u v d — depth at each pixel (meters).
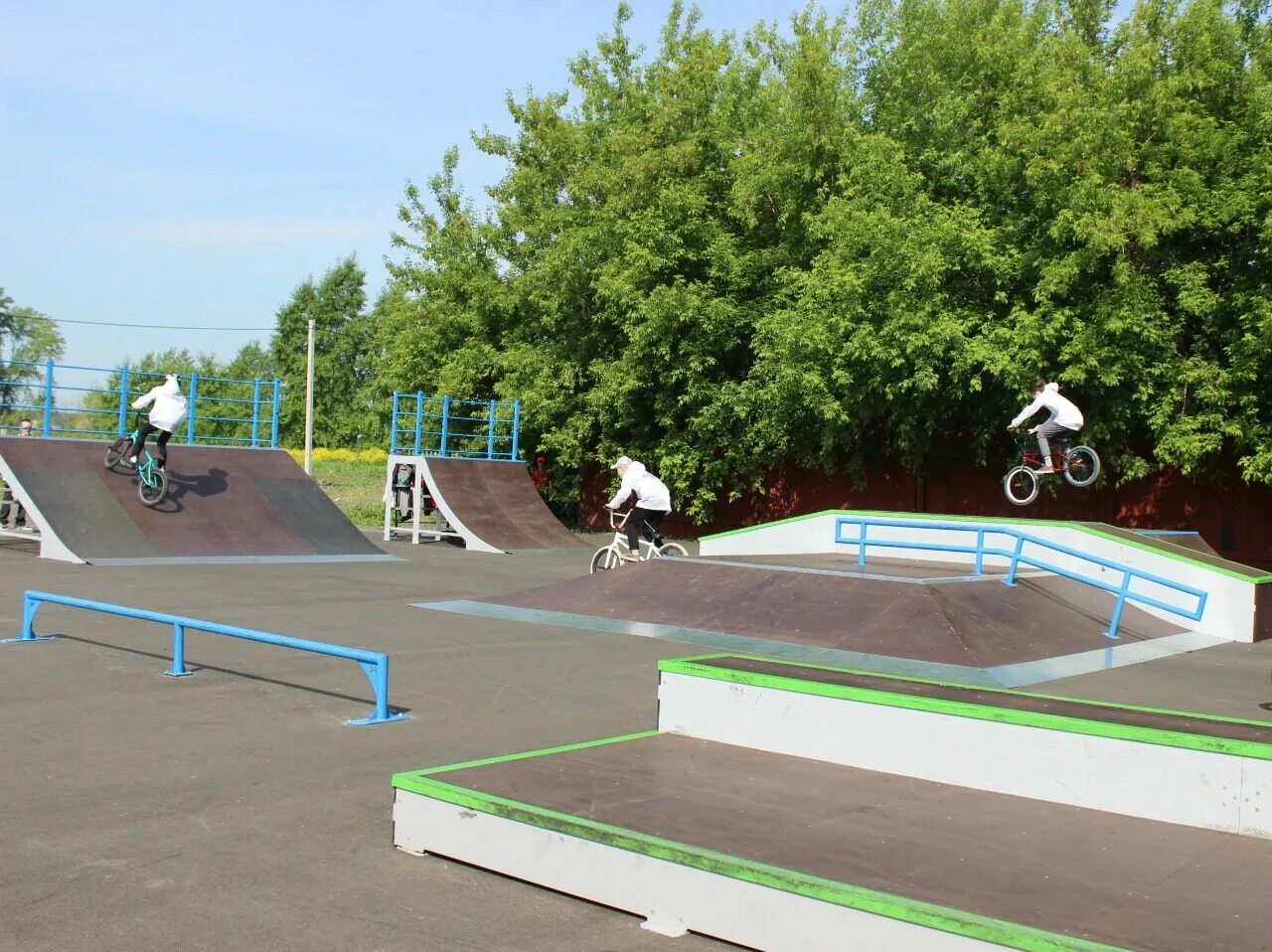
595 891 4.04
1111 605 12.33
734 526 26.47
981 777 4.89
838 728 5.29
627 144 24.73
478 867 4.40
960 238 18.70
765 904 3.61
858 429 22.44
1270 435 17.61
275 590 13.72
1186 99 18.62
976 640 9.74
